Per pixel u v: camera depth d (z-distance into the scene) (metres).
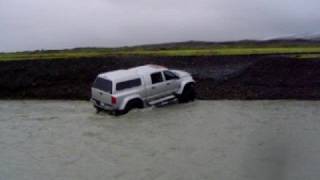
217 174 13.78
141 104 21.19
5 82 27.78
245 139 16.86
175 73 22.72
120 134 18.14
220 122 19.16
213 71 27.39
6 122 20.97
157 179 13.64
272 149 15.68
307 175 13.54
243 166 14.33
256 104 22.03
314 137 16.80
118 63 29.20
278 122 18.84
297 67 26.41
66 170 14.67
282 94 23.27
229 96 23.66
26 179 14.05
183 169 14.31
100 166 14.88
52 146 17.12
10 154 16.42
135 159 15.35
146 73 21.31
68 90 26.53
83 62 29.47
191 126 18.75
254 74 26.23
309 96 22.80
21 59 31.95
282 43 40.44
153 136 17.67
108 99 20.48
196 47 39.22
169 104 22.72
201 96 23.91
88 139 17.73
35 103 25.16
